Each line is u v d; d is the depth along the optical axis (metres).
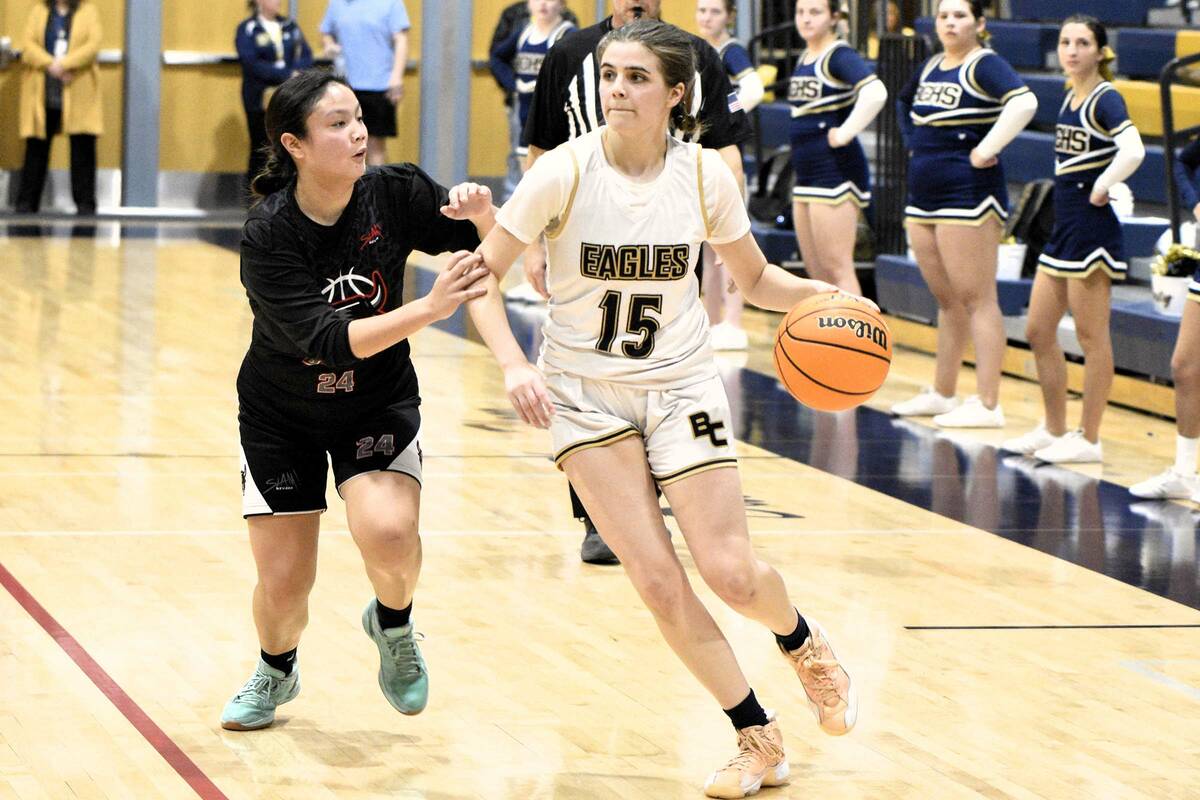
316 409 5.95
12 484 10.30
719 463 5.77
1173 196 13.48
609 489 5.75
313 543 6.19
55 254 20.98
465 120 27.34
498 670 7.25
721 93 8.74
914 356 16.52
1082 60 11.35
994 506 10.66
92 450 11.31
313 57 25.83
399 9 24.17
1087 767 6.29
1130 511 10.61
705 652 5.82
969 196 12.81
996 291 13.44
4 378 13.62
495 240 5.68
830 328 6.03
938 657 7.58
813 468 11.66
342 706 6.77
